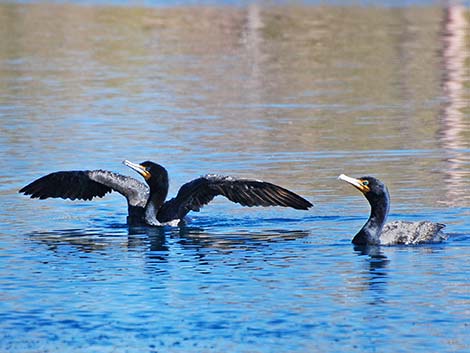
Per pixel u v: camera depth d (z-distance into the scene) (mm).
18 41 39344
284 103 27938
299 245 14922
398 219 16281
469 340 11109
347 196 17984
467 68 33719
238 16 45844
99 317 11906
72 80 31453
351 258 14172
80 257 14453
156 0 51250
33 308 12234
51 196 17156
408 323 11625
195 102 28109
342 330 11438
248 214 17031
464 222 16062
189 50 37531
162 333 11398
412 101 28266
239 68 33812
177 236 15688
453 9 47188
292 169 20156
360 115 26266
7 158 21281
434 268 13625
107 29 42469
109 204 18031
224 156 21406
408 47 37781
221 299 12477
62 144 22719
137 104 27812
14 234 15828
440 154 21547
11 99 28469
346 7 48406
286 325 11594
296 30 42000
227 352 10859
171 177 19578
